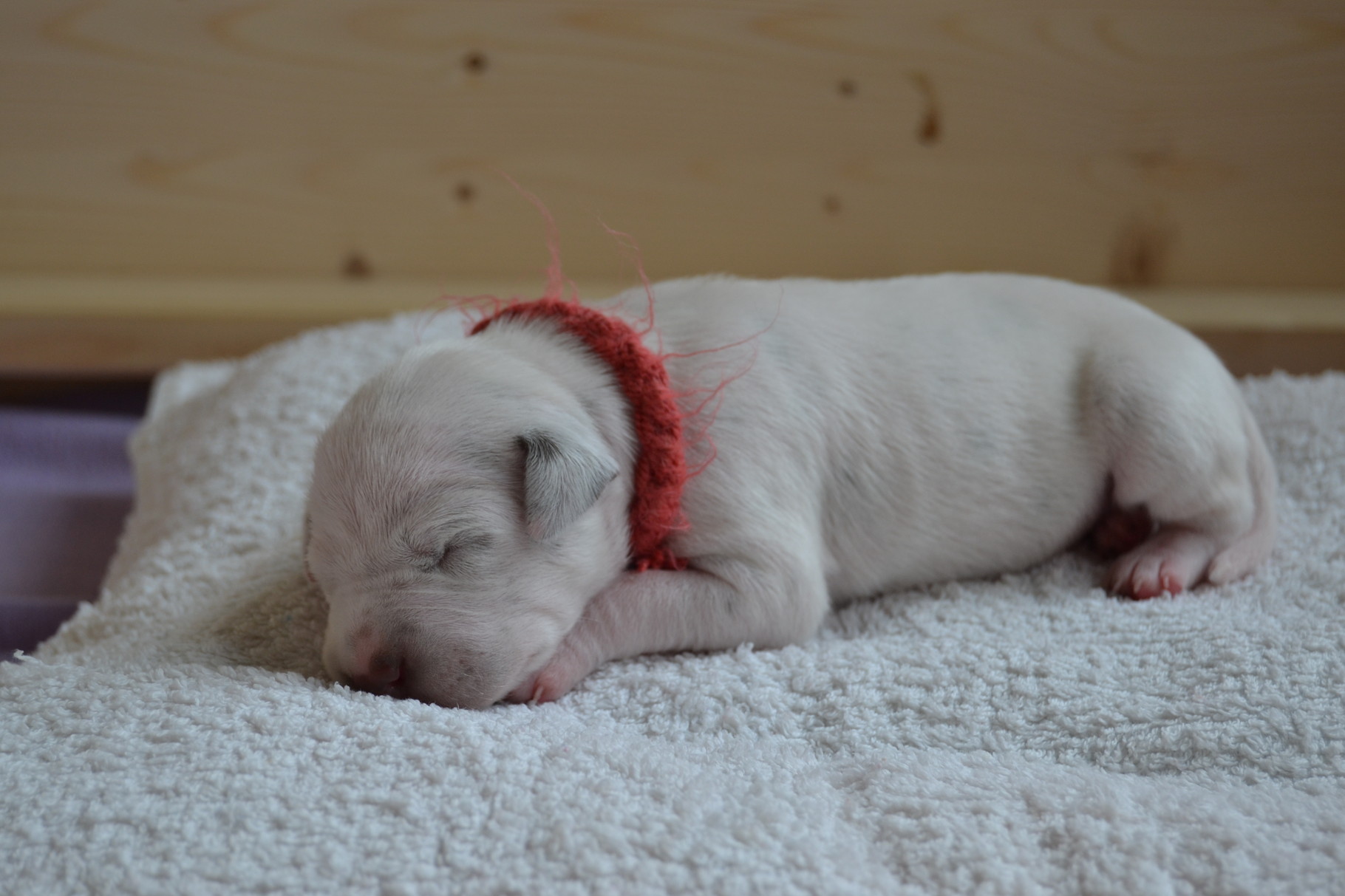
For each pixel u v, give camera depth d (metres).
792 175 0.51
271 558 0.38
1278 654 0.34
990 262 0.52
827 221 0.52
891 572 0.37
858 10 0.49
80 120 0.50
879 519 0.37
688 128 0.51
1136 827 0.30
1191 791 0.31
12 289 0.51
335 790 0.30
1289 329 0.49
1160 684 0.33
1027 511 0.37
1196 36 0.49
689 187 0.52
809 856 0.29
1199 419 0.37
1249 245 0.52
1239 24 0.49
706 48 0.50
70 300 0.51
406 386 0.33
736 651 0.35
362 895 0.29
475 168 0.51
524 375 0.33
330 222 0.52
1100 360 0.38
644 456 0.34
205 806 0.30
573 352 0.34
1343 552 0.38
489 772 0.31
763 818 0.30
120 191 0.51
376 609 0.32
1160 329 0.38
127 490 0.49
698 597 0.34
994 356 0.37
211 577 0.37
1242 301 0.51
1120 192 0.51
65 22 0.49
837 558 0.37
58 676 0.33
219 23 0.50
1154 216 0.51
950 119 0.51
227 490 0.41
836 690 0.34
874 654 0.34
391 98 0.50
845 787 0.31
